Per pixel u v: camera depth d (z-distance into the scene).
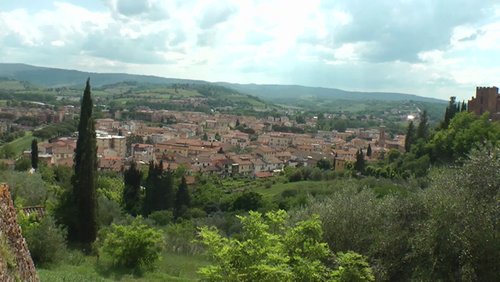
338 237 18.62
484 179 16.31
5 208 6.44
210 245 12.01
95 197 31.16
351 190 20.95
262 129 195.50
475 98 79.94
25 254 6.69
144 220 44.91
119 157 115.75
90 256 27.14
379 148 128.00
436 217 16.02
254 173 110.69
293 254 12.22
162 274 23.48
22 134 143.00
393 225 18.20
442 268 15.68
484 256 15.05
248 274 10.73
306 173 87.50
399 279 17.50
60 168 71.56
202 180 93.31
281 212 13.43
